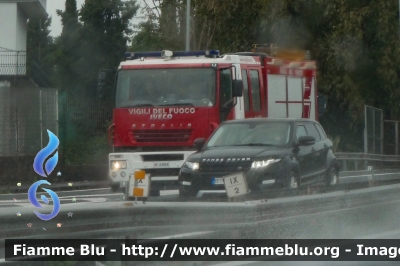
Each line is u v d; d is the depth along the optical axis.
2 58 61.22
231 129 22.95
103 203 12.56
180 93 26.28
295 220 16.36
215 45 56.94
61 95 38.28
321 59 54.88
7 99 37.03
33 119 37.50
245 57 27.70
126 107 26.62
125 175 26.53
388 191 20.03
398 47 52.84
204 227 14.04
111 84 29.80
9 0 62.41
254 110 27.95
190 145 26.05
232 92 26.09
